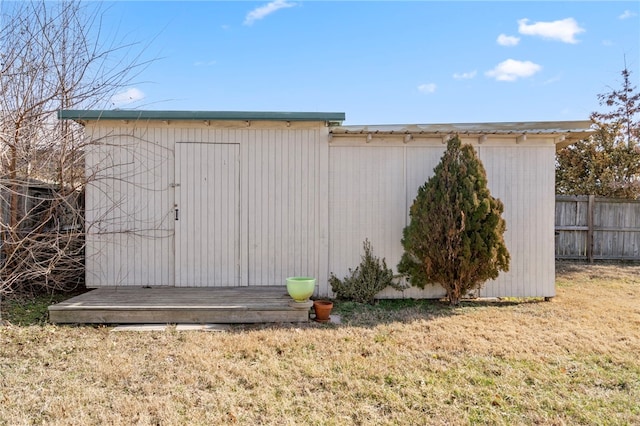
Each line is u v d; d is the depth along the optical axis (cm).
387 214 634
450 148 591
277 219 625
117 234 612
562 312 561
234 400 306
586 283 779
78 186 597
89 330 464
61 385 325
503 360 389
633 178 1134
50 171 597
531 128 620
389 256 635
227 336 446
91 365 364
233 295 561
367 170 633
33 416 280
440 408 299
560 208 1036
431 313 552
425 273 602
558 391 327
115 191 611
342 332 463
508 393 322
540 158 642
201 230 619
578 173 1191
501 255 584
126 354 390
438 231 580
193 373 349
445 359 389
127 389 321
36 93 591
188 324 495
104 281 613
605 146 1170
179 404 299
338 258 632
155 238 616
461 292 592
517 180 640
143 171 613
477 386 334
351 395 317
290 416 286
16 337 431
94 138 605
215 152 619
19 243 514
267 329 474
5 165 540
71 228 595
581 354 404
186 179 617
